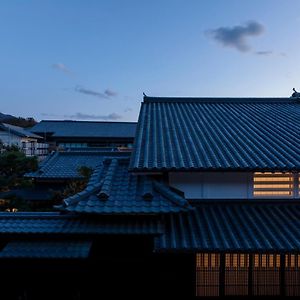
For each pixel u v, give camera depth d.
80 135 49.44
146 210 6.32
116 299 7.16
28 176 17.91
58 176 18.19
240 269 7.20
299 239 6.34
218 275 7.20
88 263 7.14
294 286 7.20
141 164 7.28
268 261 7.22
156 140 8.95
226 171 7.08
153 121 10.84
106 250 7.06
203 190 7.77
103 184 7.16
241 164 7.10
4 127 32.81
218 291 7.16
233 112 12.05
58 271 7.11
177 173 7.73
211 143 8.63
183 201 6.50
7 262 6.98
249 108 12.71
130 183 7.42
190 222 7.06
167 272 7.15
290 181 7.95
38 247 6.58
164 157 7.64
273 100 13.55
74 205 6.48
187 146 8.44
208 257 7.22
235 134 9.37
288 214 7.36
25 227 6.74
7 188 17.55
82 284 7.13
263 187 7.93
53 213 7.41
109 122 55.28
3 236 6.82
